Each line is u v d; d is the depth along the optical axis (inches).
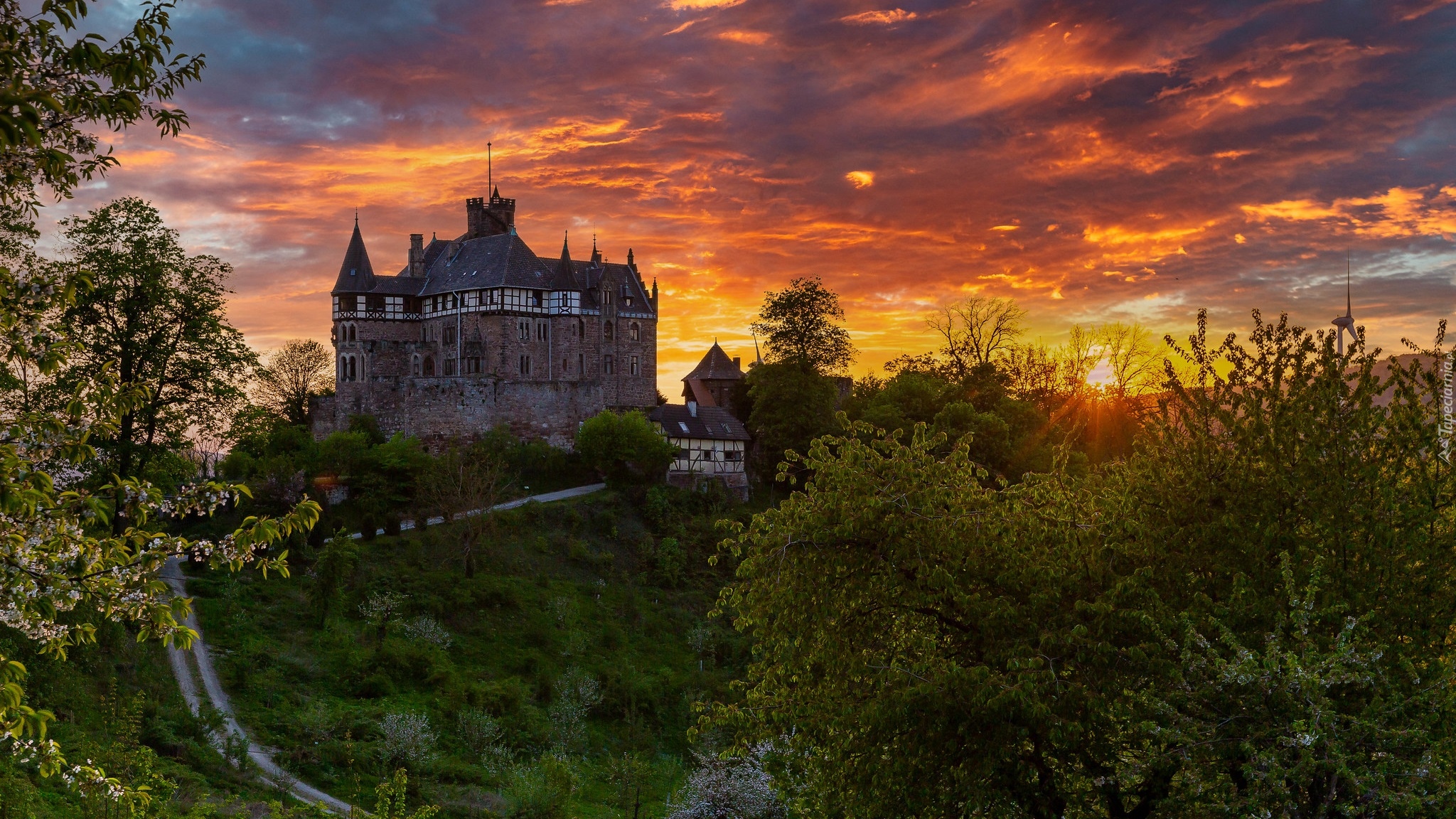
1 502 458.6
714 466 3860.7
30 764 1205.1
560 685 2281.0
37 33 481.1
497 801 1644.9
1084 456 3260.3
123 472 2009.1
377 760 1720.0
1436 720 660.7
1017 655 752.3
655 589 3004.4
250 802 1419.8
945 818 801.6
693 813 1353.3
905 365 4503.0
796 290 4163.4
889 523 831.1
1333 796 624.4
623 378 4601.4
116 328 2022.6
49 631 538.6
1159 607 748.0
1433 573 749.3
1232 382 880.3
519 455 3695.9
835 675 865.5
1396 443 792.9
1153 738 727.7
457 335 4338.1
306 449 3275.1
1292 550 777.6
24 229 1562.5
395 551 2795.3
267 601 2341.3
